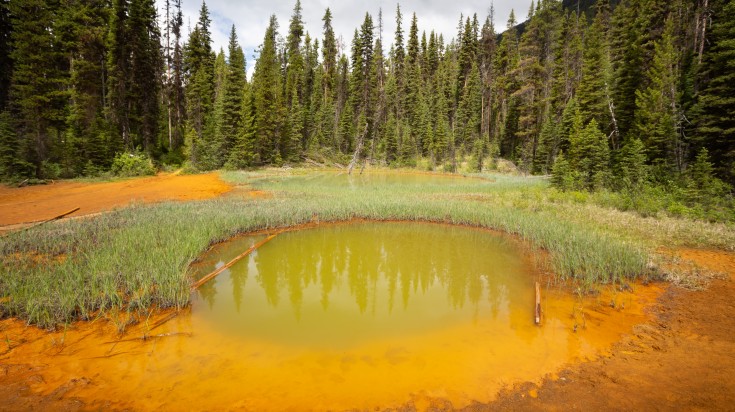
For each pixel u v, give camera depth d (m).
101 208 14.03
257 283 7.84
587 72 27.17
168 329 5.52
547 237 10.55
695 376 3.99
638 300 6.41
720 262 8.20
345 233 12.54
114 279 6.70
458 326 5.68
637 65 21.41
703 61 17.52
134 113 29.77
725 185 13.63
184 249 8.65
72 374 4.21
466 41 53.50
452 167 45.28
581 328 5.43
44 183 19.69
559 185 21.23
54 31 24.81
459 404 3.70
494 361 4.56
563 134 31.27
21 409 3.57
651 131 17.77
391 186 25.45
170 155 32.78
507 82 47.75
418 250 10.54
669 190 15.48
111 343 5.00
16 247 8.46
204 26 39.44
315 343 5.15
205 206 14.53
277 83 42.50
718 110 15.41
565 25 38.81
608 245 8.84
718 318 5.45
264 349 4.96
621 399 3.68
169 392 3.92
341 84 56.03
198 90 35.00
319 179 32.75
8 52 23.33
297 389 4.00
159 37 35.94
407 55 57.31
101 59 27.92
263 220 12.84
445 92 54.41
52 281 6.33
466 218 13.87
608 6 40.66
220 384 4.09
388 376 4.27
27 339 4.96
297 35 50.03
